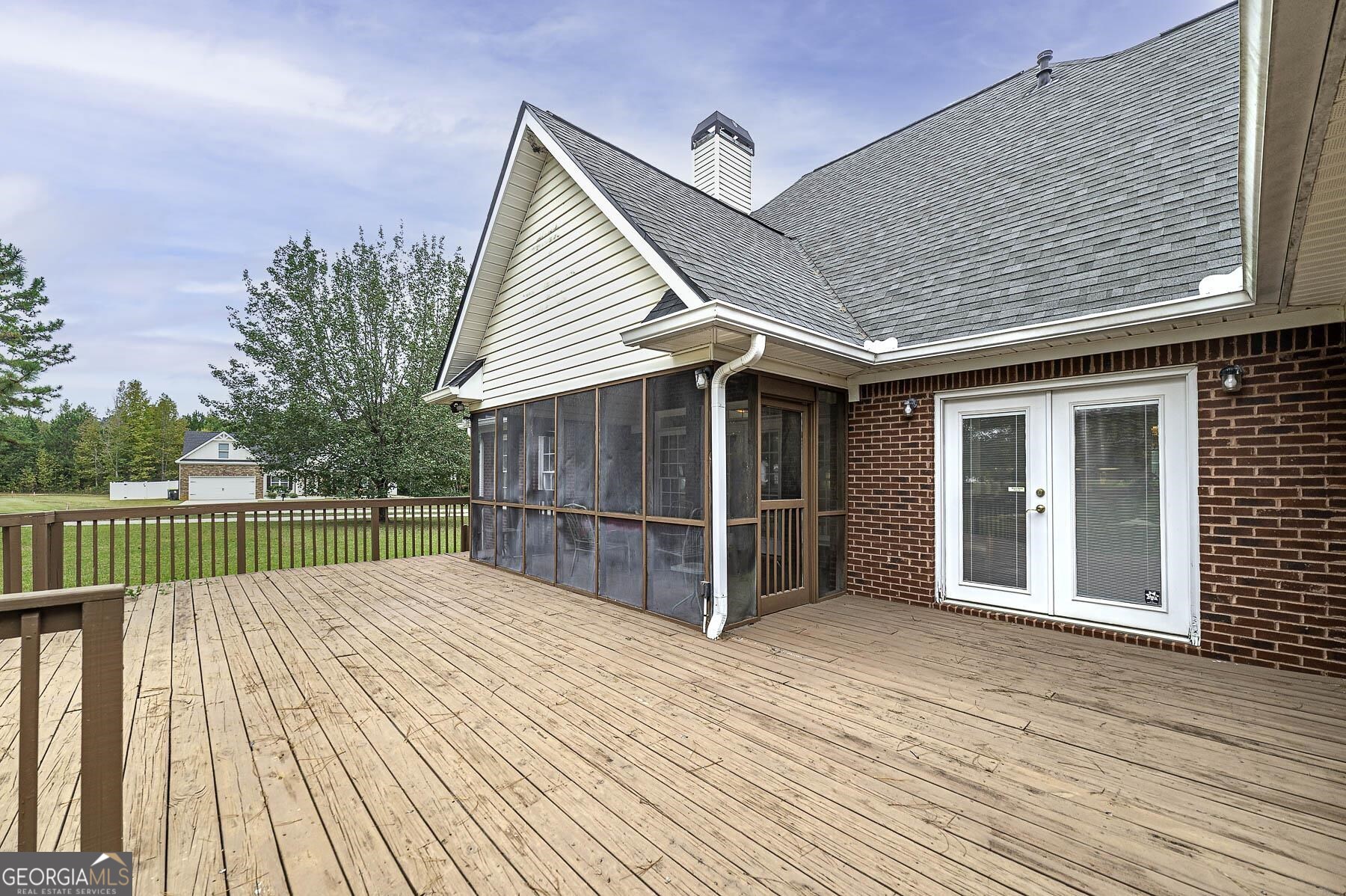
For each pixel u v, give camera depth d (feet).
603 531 19.61
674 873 6.30
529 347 23.89
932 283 19.83
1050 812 7.45
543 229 22.91
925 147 27.91
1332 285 10.35
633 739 9.48
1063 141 21.20
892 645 14.56
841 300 21.98
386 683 12.00
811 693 11.43
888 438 19.57
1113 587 15.11
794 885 6.11
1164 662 13.23
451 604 18.93
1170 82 19.79
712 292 14.16
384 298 55.47
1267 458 12.81
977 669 12.78
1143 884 6.15
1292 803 7.67
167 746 9.23
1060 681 12.01
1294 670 12.45
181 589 21.22
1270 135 5.64
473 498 28.32
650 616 17.38
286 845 6.77
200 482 105.91
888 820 7.27
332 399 53.88
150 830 7.06
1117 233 16.20
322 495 57.21
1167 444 14.37
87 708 5.16
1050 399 16.25
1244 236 8.48
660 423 17.38
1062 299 15.70
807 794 7.88
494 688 11.70
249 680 12.17
